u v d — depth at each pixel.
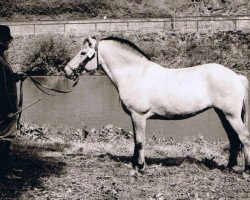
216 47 48.81
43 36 50.34
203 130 15.53
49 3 62.81
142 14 61.44
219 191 8.01
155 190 8.02
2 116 7.86
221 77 8.69
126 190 8.02
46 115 19.00
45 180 8.58
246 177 8.74
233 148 9.26
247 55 48.41
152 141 13.16
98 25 54.16
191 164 9.70
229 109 8.63
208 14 61.81
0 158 8.31
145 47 49.03
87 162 10.12
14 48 48.28
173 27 53.31
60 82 35.09
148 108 8.96
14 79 8.08
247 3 62.25
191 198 7.57
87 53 9.17
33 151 11.29
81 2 62.44
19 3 62.56
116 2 62.31
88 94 27.19
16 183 8.31
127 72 9.08
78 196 7.67
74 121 17.64
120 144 12.51
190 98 8.75
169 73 9.03
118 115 19.16
